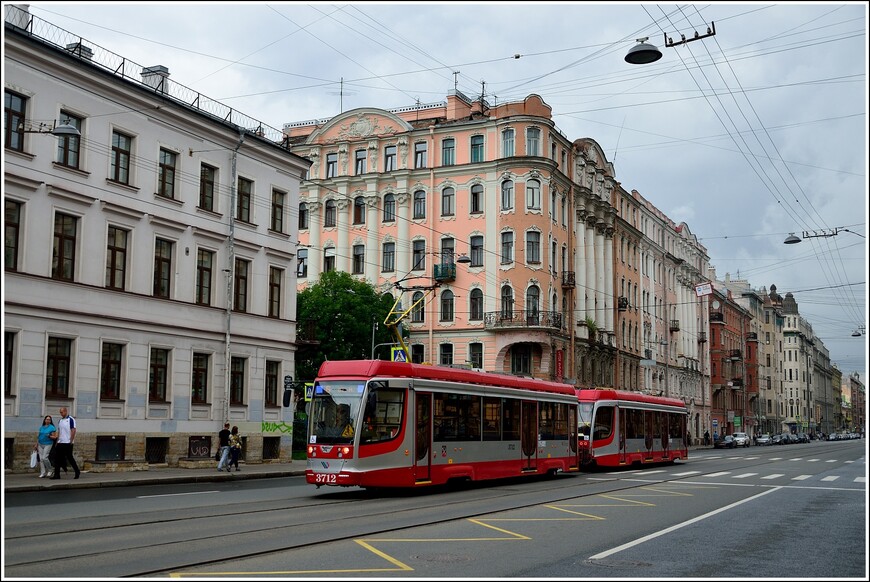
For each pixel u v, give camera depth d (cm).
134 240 3155
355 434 2183
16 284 2692
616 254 7331
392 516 1727
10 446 2666
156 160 3272
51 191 2817
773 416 14300
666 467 4056
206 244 3494
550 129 6025
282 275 3966
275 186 3922
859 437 19725
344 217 6291
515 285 5778
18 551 1216
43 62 2800
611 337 6956
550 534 1498
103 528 1466
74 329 2884
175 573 1066
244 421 3644
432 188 6100
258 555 1210
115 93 3084
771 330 14550
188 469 3175
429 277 6028
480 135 6034
